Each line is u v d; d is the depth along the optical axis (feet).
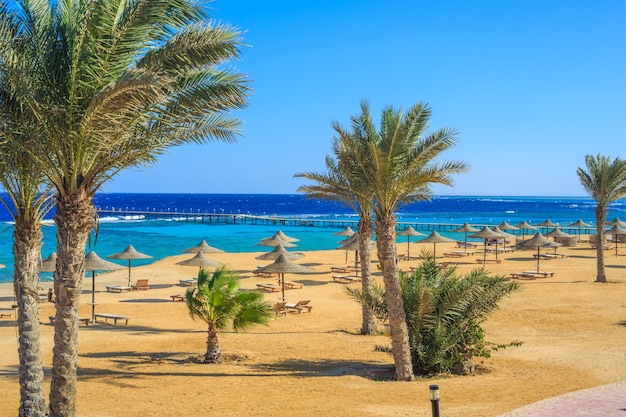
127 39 34.27
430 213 589.73
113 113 34.06
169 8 34.91
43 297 108.78
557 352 65.92
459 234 279.69
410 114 56.85
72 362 37.27
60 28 36.04
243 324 64.90
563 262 157.79
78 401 47.09
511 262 158.10
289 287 122.72
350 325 88.33
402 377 56.08
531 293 109.60
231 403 46.88
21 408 39.09
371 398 48.19
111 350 69.77
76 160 35.63
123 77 31.86
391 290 56.95
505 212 613.93
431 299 57.77
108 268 89.40
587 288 115.14
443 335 58.34
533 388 49.65
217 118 39.24
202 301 64.18
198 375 57.47
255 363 63.67
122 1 34.81
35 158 35.40
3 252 172.65
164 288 122.31
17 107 35.35
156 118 36.91
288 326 87.45
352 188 59.41
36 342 39.68
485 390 49.90
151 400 47.75
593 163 122.93
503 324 83.87
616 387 44.68
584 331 78.95
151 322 90.22
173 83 35.99
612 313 90.94
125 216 416.05
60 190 36.70
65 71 35.40
